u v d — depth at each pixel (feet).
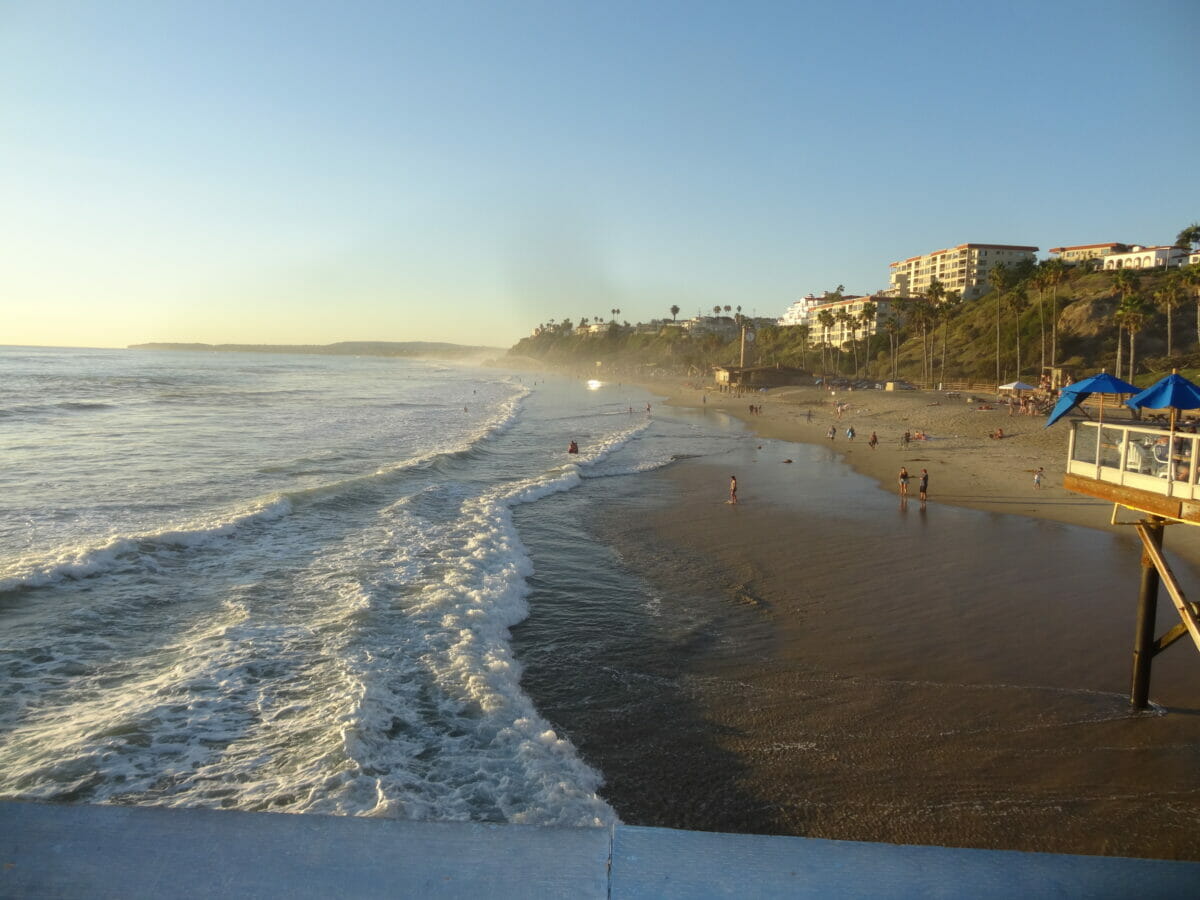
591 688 40.06
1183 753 34.04
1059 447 143.13
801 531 77.71
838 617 51.88
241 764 29.50
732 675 42.22
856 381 339.36
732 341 613.93
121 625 43.83
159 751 30.19
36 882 4.85
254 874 4.96
